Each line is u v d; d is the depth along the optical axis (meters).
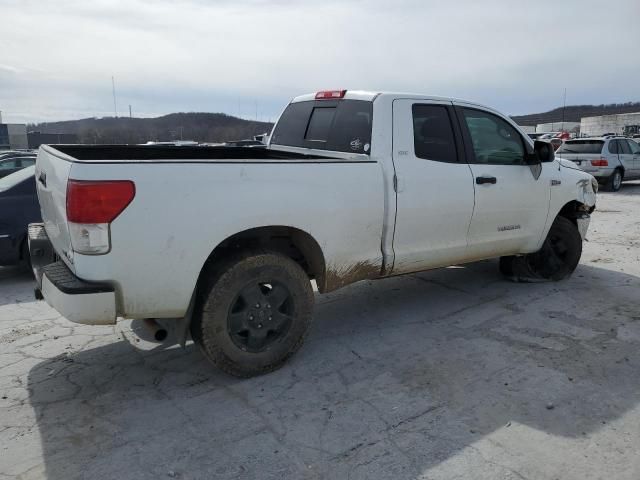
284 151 5.11
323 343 4.22
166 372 3.75
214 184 3.23
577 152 15.95
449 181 4.43
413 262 4.38
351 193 3.86
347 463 2.69
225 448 2.82
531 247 5.38
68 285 2.97
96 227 2.91
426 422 3.04
